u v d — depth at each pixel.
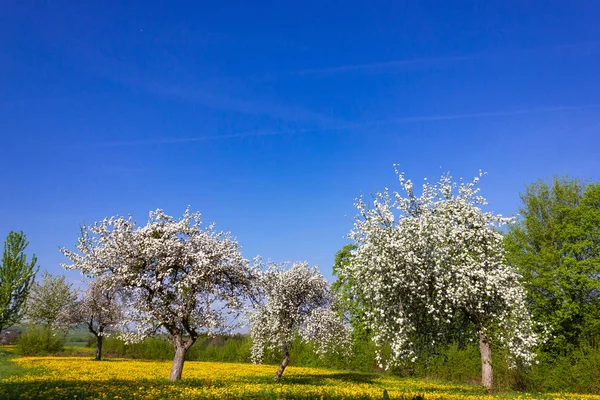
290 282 27.34
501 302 20.78
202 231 22.45
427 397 16.05
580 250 34.38
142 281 19.94
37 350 51.16
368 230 20.12
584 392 29.61
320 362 46.62
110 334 47.50
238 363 50.50
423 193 22.19
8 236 39.47
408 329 18.81
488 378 20.86
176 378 21.19
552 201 38.31
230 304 21.19
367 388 20.16
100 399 13.15
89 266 20.14
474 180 22.66
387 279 19.28
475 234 21.78
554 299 35.12
